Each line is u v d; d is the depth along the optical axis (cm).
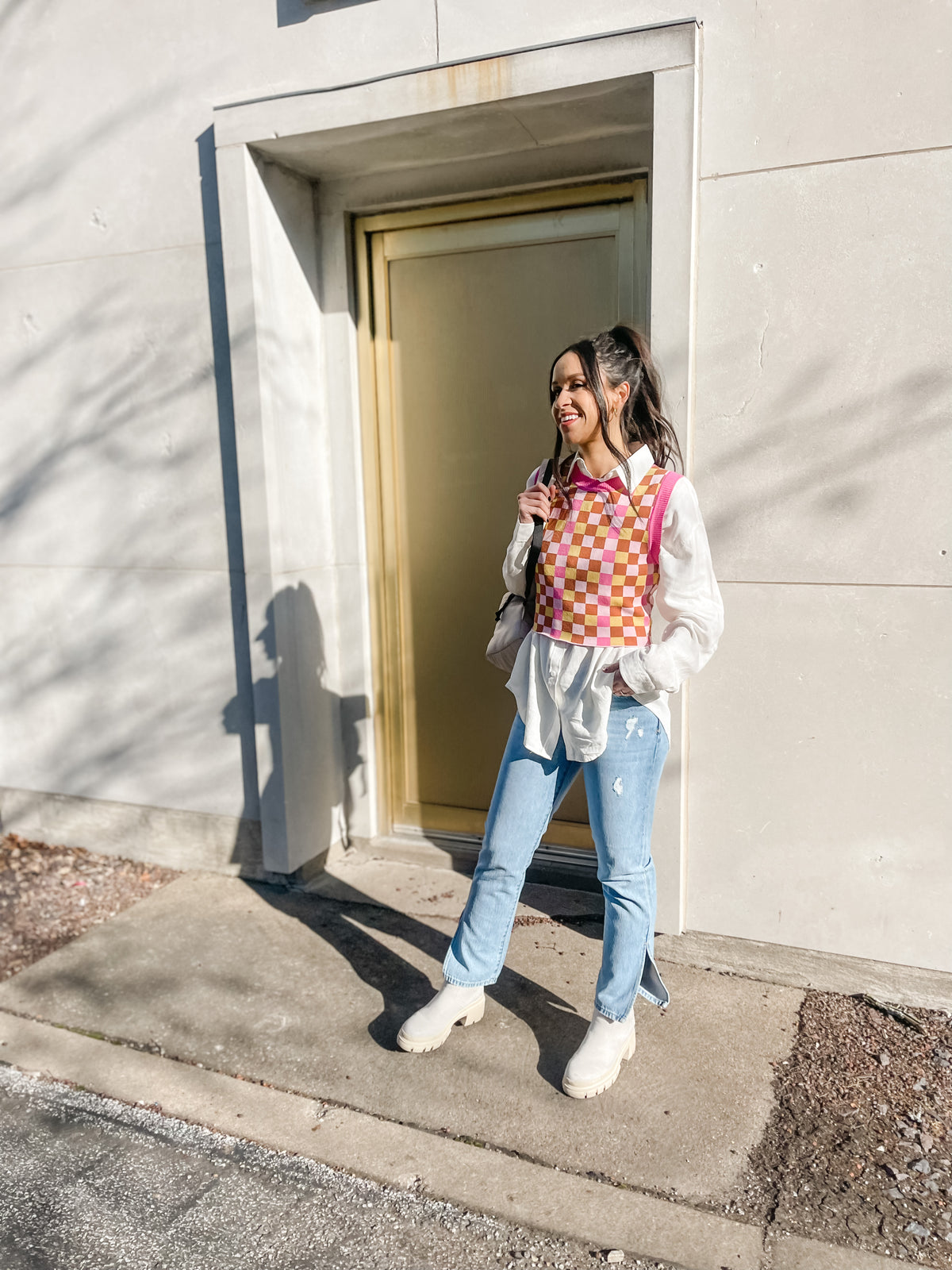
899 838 271
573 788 353
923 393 254
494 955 257
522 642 250
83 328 369
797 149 256
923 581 260
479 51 292
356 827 393
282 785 354
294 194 345
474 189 335
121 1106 248
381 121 297
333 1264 197
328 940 325
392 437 366
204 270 342
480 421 352
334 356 364
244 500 341
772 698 279
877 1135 226
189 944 325
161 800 390
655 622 270
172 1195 218
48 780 414
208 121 332
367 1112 240
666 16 266
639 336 230
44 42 355
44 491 390
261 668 349
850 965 283
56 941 331
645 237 318
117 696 392
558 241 331
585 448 230
